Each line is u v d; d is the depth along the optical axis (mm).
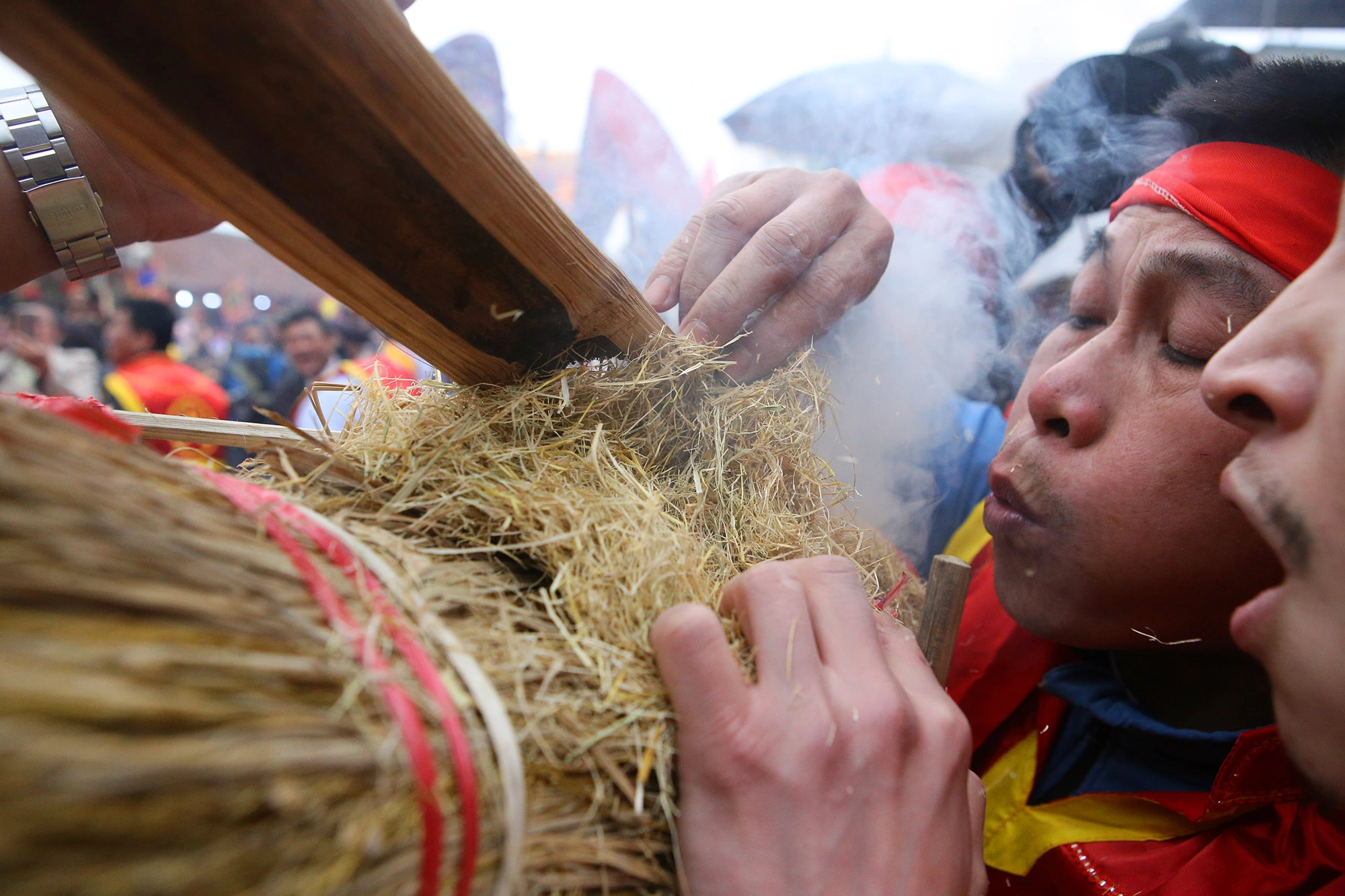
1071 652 840
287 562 370
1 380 3350
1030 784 790
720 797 439
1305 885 607
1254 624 432
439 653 381
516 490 552
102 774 226
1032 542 677
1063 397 643
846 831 441
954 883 473
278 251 487
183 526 341
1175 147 822
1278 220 557
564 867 405
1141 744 723
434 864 320
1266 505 412
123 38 341
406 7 998
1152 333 621
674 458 716
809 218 804
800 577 542
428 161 457
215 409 2631
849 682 486
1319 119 590
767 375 830
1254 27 2439
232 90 381
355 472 553
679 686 451
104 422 433
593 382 666
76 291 3857
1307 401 397
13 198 804
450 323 583
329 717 307
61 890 226
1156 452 592
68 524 281
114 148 826
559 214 543
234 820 259
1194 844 660
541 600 478
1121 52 1343
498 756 354
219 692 279
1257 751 627
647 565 521
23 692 227
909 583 869
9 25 318
